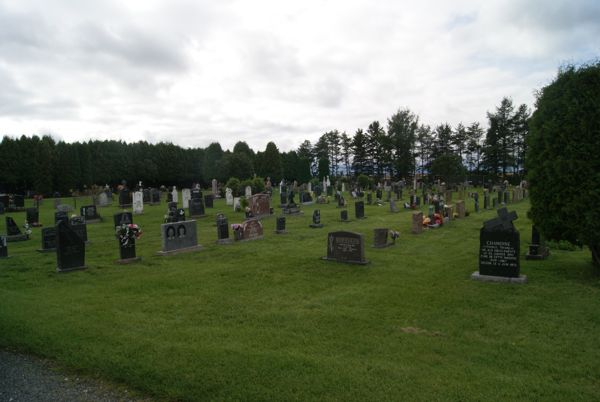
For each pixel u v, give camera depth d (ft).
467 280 39.01
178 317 30.35
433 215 76.23
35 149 183.01
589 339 25.45
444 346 24.72
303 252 53.78
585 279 38.01
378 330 27.45
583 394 19.29
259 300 34.35
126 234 49.98
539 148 39.24
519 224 76.28
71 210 107.65
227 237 62.23
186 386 20.42
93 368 22.54
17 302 33.99
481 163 269.64
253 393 19.63
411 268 44.62
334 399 19.04
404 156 277.44
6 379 21.93
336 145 363.76
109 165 218.59
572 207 36.47
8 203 121.80
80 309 32.14
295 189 177.27
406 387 19.89
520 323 28.22
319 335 26.68
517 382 20.33
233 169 220.43
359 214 89.92
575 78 36.63
